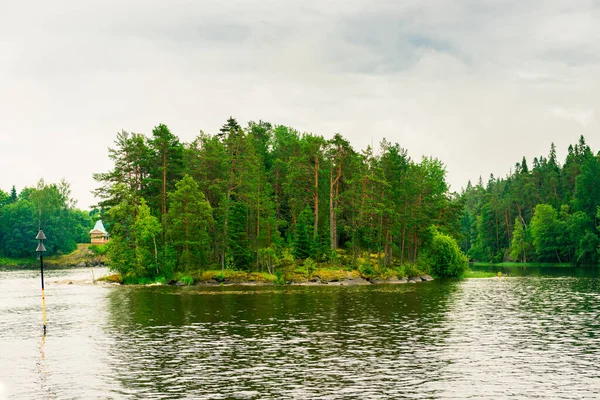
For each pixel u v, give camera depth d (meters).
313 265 86.31
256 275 85.00
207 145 98.38
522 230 163.38
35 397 21.20
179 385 22.80
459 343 31.75
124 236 87.88
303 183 98.56
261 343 32.09
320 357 28.14
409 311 46.94
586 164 149.62
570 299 56.19
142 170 94.25
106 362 27.27
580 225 143.88
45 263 161.12
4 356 28.89
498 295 61.59
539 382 23.08
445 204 116.06
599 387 22.31
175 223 83.56
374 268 92.06
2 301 58.59
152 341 33.00
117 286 80.62
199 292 68.25
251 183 90.06
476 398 20.81
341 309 48.59
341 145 97.50
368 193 91.88
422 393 21.47
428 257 101.31
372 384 22.81
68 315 45.72
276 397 21.00
